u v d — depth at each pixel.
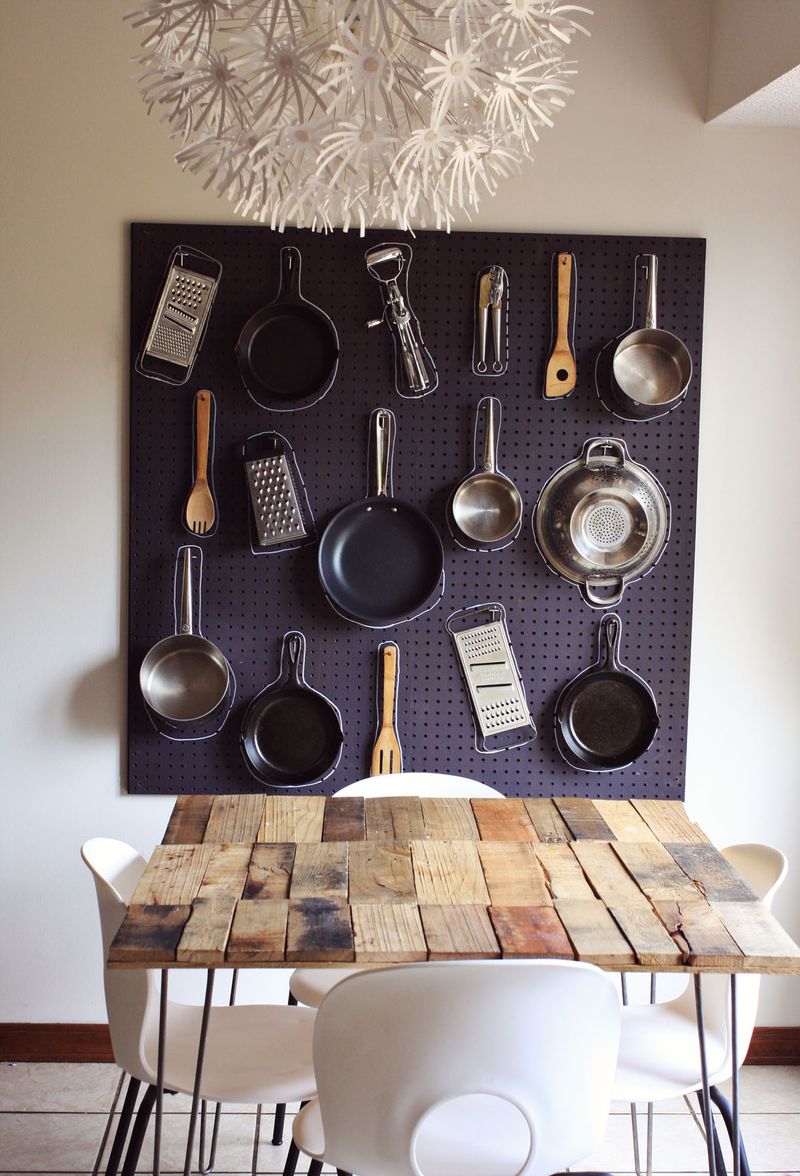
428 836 2.17
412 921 1.78
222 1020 2.18
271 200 1.56
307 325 2.77
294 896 1.87
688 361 2.77
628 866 2.03
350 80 1.31
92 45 2.70
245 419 2.79
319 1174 2.08
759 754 2.96
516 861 2.04
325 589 2.77
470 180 1.55
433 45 1.41
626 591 2.87
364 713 2.86
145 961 1.65
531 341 2.80
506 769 2.89
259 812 2.28
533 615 2.86
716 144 2.78
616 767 2.88
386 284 2.74
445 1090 1.65
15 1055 2.98
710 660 2.93
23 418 2.79
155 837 2.92
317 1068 1.68
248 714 2.83
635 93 2.77
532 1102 1.67
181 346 2.76
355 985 1.60
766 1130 2.74
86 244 2.75
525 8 1.37
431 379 2.79
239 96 1.39
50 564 2.83
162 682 2.82
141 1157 2.60
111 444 2.80
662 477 2.84
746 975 1.99
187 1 1.34
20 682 2.86
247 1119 2.78
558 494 2.83
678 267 2.79
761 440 2.87
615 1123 2.76
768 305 2.83
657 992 3.00
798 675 2.94
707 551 2.90
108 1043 2.98
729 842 2.99
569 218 2.79
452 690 2.87
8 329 2.76
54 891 2.94
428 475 2.82
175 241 2.73
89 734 2.88
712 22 2.74
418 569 2.83
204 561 2.82
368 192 1.50
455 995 1.59
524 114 1.51
